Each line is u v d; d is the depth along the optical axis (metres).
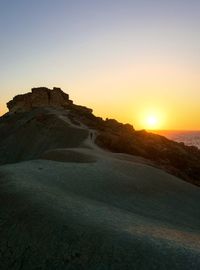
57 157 62.00
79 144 90.88
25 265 24.34
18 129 145.12
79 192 38.47
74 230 26.00
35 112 168.75
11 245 26.33
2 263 25.12
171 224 34.56
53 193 34.22
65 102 197.88
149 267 21.81
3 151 134.00
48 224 27.22
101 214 30.17
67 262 23.52
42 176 40.62
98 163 52.75
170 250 23.38
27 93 199.25
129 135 101.06
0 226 28.53
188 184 54.22
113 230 25.84
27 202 30.75
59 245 24.97
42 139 126.06
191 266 21.69
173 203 43.44
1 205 31.31
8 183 35.56
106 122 148.50
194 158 92.12
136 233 25.78
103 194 40.00
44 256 24.48
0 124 170.00
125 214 33.06
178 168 80.12
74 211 29.56
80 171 45.97
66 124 126.38
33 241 26.00
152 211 38.38
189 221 37.75
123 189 43.34
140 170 53.91
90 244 24.38
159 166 71.00
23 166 45.09
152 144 93.56
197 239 29.00
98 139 95.38
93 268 22.58
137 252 23.09
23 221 28.25
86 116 158.12
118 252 23.28
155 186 48.06
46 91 196.12
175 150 97.44
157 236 26.03
